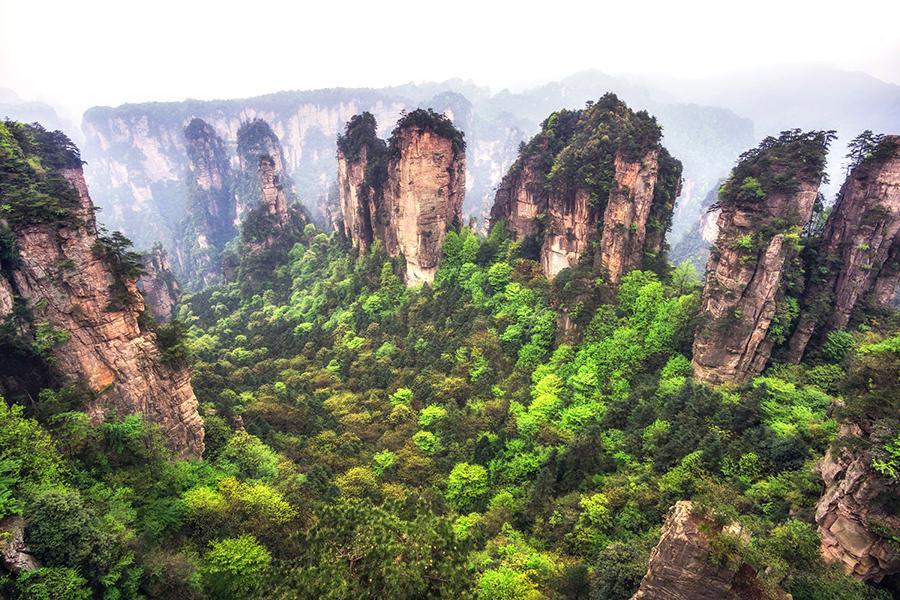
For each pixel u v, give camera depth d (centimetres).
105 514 3225
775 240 5272
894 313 5531
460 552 3131
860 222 5438
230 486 4312
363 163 12044
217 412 6253
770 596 2388
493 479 5394
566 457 5003
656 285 6856
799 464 3872
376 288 10819
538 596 3434
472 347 7800
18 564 2480
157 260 14850
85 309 4228
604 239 7512
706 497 2923
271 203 15775
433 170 9600
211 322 13412
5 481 2786
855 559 2769
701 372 5738
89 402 4172
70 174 9462
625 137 7350
